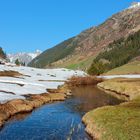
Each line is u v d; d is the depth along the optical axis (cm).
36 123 4144
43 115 4831
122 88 8981
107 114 3928
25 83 9325
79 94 8662
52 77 14938
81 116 4778
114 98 7469
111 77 16325
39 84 9706
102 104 6309
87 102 6694
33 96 6544
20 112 5009
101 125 3441
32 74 14825
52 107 5822
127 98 7406
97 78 14362
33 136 3378
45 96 7025
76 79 13675
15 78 10856
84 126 3944
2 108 4653
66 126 3953
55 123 4150
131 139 2733
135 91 7862
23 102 5450
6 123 4116
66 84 12031
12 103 5112
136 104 4697
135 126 3117
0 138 3269
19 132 3559
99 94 8638
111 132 3089
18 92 6638
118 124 3300
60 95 7700
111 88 10038
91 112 4353
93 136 3384
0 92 6116
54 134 3475
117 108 4303
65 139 3253
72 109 5559
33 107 5612
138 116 3631
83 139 3284
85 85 12794
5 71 12988
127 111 4000
